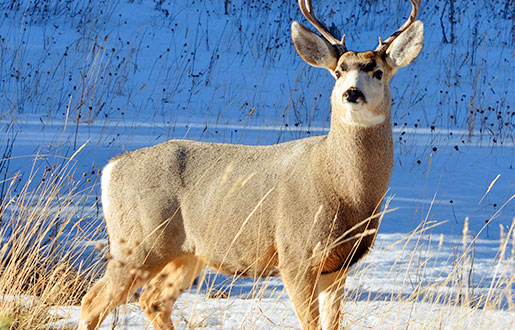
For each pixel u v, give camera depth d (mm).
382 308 15016
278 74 43125
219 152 14336
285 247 13195
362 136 13016
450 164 29688
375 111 13008
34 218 17516
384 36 50219
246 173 13781
